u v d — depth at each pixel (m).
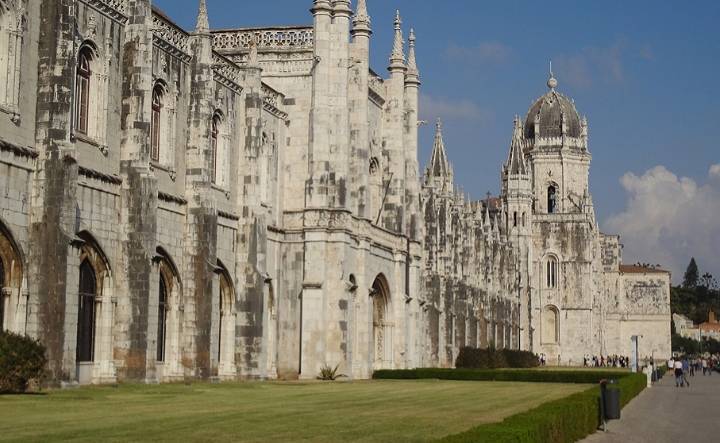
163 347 56.88
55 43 44.59
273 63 75.38
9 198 42.47
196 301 58.06
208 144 59.31
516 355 137.00
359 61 78.56
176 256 57.53
